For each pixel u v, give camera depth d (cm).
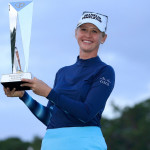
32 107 469
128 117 6900
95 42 452
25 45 439
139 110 6888
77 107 412
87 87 434
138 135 6612
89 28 452
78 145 421
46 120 474
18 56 439
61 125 432
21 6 451
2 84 413
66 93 437
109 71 443
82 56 457
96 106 422
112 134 6700
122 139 6675
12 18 447
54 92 408
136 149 6575
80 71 447
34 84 402
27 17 446
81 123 429
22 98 464
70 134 426
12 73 410
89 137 425
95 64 448
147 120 6762
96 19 454
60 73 469
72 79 444
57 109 439
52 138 433
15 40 441
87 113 416
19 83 407
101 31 453
